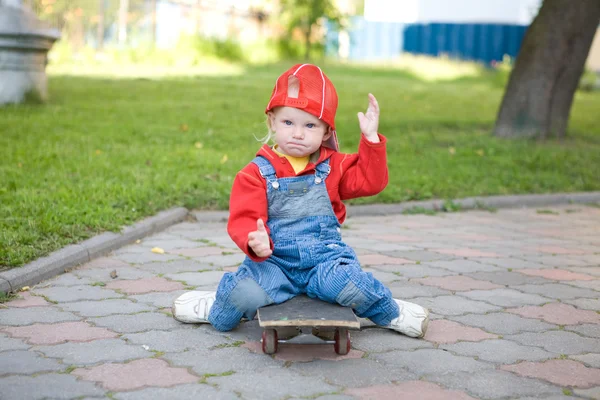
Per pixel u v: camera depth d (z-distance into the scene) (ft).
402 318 10.61
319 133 10.02
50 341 10.11
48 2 51.39
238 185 10.02
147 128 28.25
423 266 15.06
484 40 76.18
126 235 15.78
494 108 44.04
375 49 78.28
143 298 12.22
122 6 57.47
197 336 10.50
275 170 10.07
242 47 66.03
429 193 22.03
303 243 9.99
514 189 23.50
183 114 32.63
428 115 38.96
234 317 10.28
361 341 10.51
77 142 24.38
